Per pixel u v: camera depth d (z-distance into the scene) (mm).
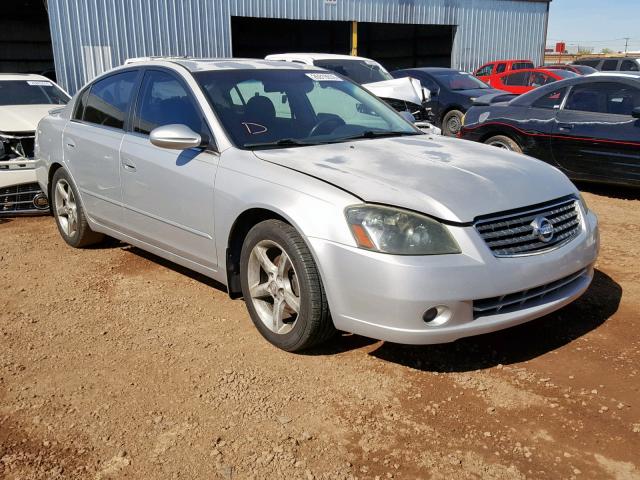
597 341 3533
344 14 18656
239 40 30547
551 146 7602
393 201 2988
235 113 3918
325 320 3203
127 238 4629
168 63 4375
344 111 4410
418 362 3324
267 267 3439
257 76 4316
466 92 13180
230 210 3525
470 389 3059
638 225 6082
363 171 3307
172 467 2520
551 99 7699
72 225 5344
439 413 2863
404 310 2875
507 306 3102
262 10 17125
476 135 8492
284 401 2977
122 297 4312
